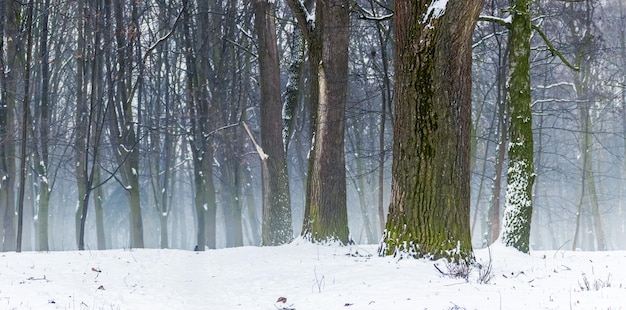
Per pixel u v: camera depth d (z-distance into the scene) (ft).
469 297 25.07
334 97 57.47
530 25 55.31
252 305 27.96
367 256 44.65
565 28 104.27
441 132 36.86
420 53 37.04
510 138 55.21
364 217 125.18
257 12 74.64
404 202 37.86
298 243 57.82
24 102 71.82
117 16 90.27
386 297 26.53
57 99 135.64
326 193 57.21
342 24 57.82
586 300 22.56
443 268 34.63
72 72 132.36
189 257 50.88
